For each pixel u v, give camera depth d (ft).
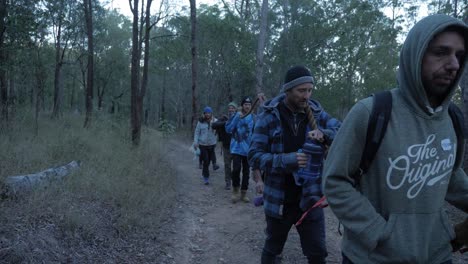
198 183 28.19
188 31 72.54
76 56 85.71
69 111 62.08
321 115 10.15
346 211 5.45
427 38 5.00
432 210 5.45
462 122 5.78
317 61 70.49
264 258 10.19
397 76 5.61
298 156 8.92
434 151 5.39
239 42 76.79
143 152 31.58
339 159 5.53
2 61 27.45
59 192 16.14
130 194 18.33
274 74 75.56
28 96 38.75
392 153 5.29
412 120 5.34
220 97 98.68
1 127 25.63
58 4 35.32
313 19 67.72
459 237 5.62
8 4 26.32
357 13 68.95
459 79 5.30
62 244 12.52
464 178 6.05
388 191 5.37
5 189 14.67
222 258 14.55
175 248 14.87
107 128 40.19
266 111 9.99
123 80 130.72
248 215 20.22
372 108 5.38
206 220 18.97
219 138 26.99
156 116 177.88
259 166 9.60
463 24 5.05
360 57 84.23
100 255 12.79
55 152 23.15
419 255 5.28
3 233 11.73
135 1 37.81
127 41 120.16
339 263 14.03
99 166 21.94
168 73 124.67
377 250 5.40
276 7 71.20
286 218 9.83
